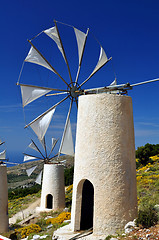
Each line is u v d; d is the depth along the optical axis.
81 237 8.87
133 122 9.95
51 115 15.26
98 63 13.08
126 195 8.85
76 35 13.80
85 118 9.59
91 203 12.22
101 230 8.70
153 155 37.56
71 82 13.08
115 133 9.09
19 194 40.22
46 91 14.34
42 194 22.83
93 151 9.17
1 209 17.11
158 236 7.30
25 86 14.66
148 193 15.41
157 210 8.80
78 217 9.88
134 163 9.54
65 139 14.52
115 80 11.84
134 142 9.82
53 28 13.38
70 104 13.59
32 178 57.81
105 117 9.21
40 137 16.56
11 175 61.16
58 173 22.73
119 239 7.69
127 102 9.54
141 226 8.18
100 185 8.89
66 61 12.93
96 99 9.43
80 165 9.52
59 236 9.41
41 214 21.12
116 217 8.64
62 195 22.64
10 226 19.59
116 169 8.88
